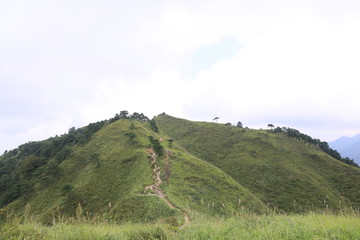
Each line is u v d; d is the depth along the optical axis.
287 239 6.06
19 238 5.63
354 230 5.90
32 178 78.94
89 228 6.90
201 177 60.47
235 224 8.40
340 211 8.99
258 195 83.06
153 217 34.19
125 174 65.75
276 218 8.77
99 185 62.28
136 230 8.05
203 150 128.38
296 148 118.25
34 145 134.75
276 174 94.25
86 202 55.00
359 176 92.94
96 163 74.38
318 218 8.05
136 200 42.50
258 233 6.70
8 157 136.88
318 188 83.56
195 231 7.86
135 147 82.94
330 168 100.81
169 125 186.88
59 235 6.17
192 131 159.50
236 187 61.50
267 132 140.75
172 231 8.61
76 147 97.50
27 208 7.04
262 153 113.94
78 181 67.94
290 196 79.88
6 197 72.56
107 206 50.06
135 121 123.12
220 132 148.38
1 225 6.11
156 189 47.84
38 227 6.41
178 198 43.00
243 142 128.25
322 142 133.00
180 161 68.81
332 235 5.79
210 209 38.94
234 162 109.81
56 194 64.69
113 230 7.65
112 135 97.06
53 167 77.94
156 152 74.44
